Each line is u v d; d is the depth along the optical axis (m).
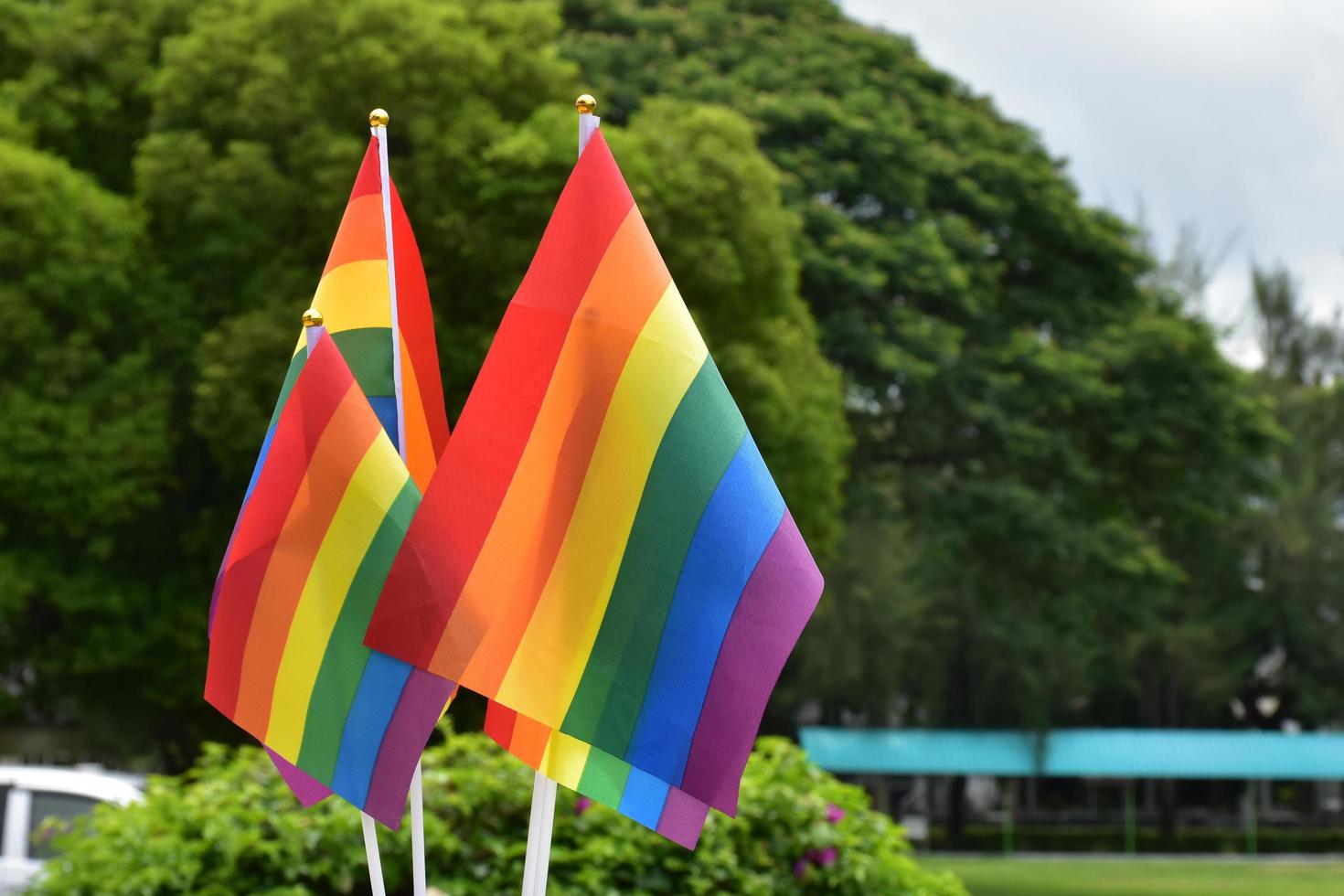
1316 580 39.34
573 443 3.10
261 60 15.49
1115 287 25.58
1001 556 24.44
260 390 14.66
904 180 23.16
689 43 24.28
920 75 26.09
